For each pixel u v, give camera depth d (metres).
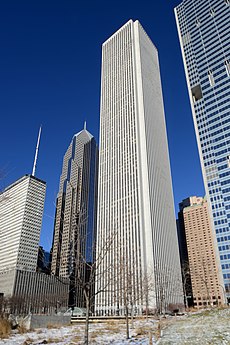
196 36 167.88
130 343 18.14
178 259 159.62
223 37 152.75
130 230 146.62
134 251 138.50
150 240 137.62
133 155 168.25
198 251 189.12
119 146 179.88
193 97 157.88
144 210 148.75
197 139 146.00
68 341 20.72
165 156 192.62
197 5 175.50
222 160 131.25
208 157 137.38
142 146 168.00
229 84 140.62
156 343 17.02
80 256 14.61
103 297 115.25
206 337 16.44
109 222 158.75
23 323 31.64
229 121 134.50
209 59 155.00
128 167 167.38
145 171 159.12
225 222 120.69
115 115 193.38
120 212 157.25
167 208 169.88
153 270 113.69
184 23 179.62
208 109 145.62
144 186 155.12
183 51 173.12
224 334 16.70
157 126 193.00
